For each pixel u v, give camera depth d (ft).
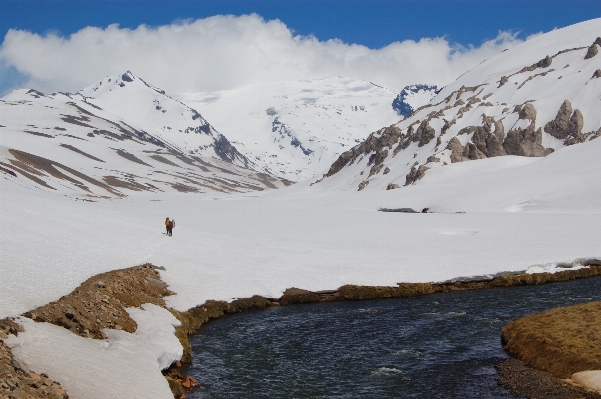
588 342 108.47
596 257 212.43
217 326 142.51
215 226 333.62
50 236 169.89
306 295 171.42
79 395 72.95
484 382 101.81
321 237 279.28
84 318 102.27
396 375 106.42
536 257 214.07
